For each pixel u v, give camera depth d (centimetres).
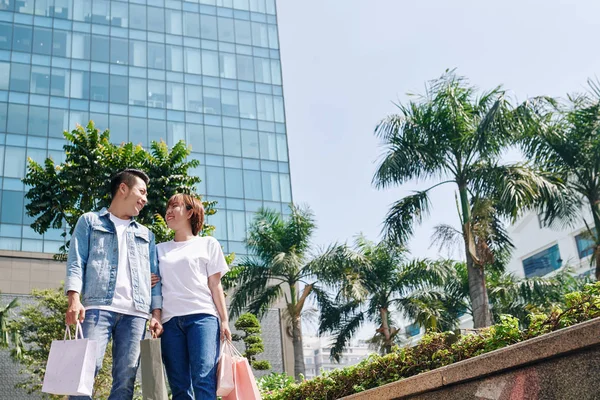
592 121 1731
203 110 4134
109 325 396
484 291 1670
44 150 3644
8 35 3862
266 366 2183
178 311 421
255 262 2477
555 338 396
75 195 1823
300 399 720
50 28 3975
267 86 4366
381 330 2322
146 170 1806
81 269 400
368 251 2384
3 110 3656
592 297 445
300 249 2436
